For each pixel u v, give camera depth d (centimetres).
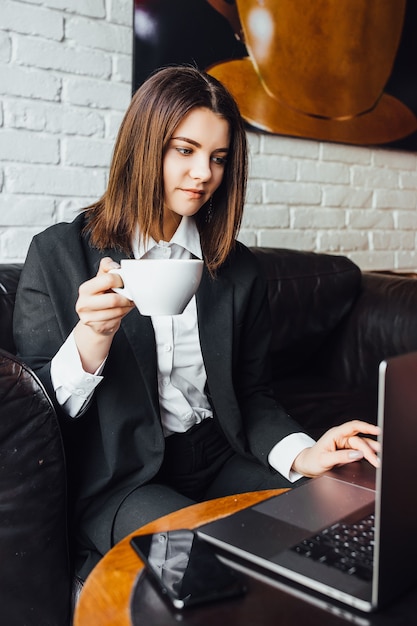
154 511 95
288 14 208
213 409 115
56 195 173
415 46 246
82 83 173
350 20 223
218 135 99
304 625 57
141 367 103
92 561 98
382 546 57
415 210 269
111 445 100
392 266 264
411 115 251
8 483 90
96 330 87
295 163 224
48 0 164
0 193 164
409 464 58
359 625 56
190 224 114
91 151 178
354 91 231
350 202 244
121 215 106
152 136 98
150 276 70
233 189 112
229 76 200
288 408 164
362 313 196
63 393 96
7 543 90
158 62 184
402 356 57
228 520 75
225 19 196
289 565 65
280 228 224
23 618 93
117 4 176
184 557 68
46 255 106
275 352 186
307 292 190
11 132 163
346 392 181
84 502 102
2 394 88
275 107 212
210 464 117
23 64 163
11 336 131
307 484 86
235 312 116
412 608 59
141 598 61
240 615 58
